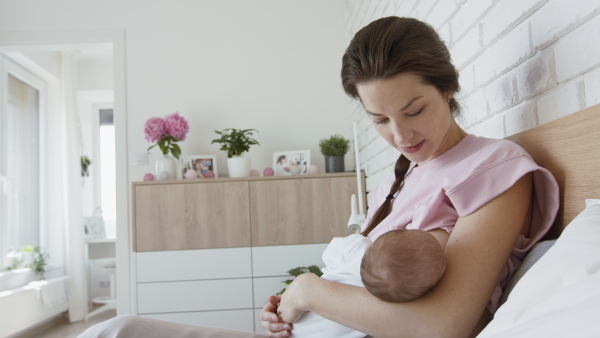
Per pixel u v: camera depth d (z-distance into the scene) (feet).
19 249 13.61
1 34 11.21
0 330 10.87
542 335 1.41
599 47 2.47
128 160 11.00
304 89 11.34
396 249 2.33
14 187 13.55
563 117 2.70
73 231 14.56
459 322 2.18
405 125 2.71
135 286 9.33
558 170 2.76
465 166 2.84
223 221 9.45
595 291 1.45
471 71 4.21
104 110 18.62
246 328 9.25
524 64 3.28
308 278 2.82
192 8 11.48
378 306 2.36
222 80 11.33
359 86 2.72
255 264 9.37
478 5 3.94
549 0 2.91
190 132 11.19
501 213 2.49
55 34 11.26
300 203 9.52
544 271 1.82
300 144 11.23
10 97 13.62
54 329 13.25
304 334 2.98
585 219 1.99
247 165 10.27
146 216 9.46
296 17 11.53
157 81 11.26
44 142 15.05
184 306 9.29
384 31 2.67
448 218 2.80
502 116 3.69
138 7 11.43
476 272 2.29
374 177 8.76
